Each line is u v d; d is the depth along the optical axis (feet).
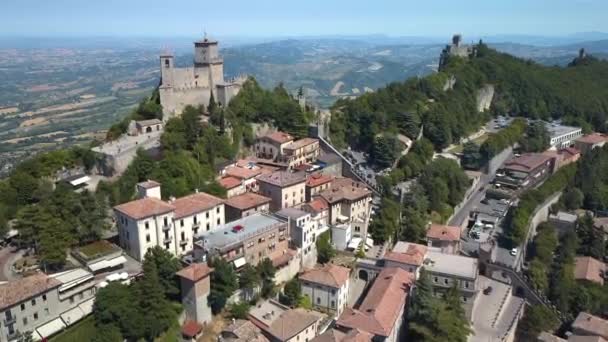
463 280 403.34
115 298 304.30
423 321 361.30
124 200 416.67
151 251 336.90
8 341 275.80
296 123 600.39
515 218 535.60
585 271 499.10
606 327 403.13
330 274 379.35
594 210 648.79
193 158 480.64
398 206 510.17
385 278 397.60
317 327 347.97
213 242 360.69
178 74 553.64
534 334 418.92
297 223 411.54
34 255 360.69
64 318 301.02
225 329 320.29
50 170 440.45
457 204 582.35
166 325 311.06
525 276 474.49
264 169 519.19
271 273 369.30
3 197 403.54
